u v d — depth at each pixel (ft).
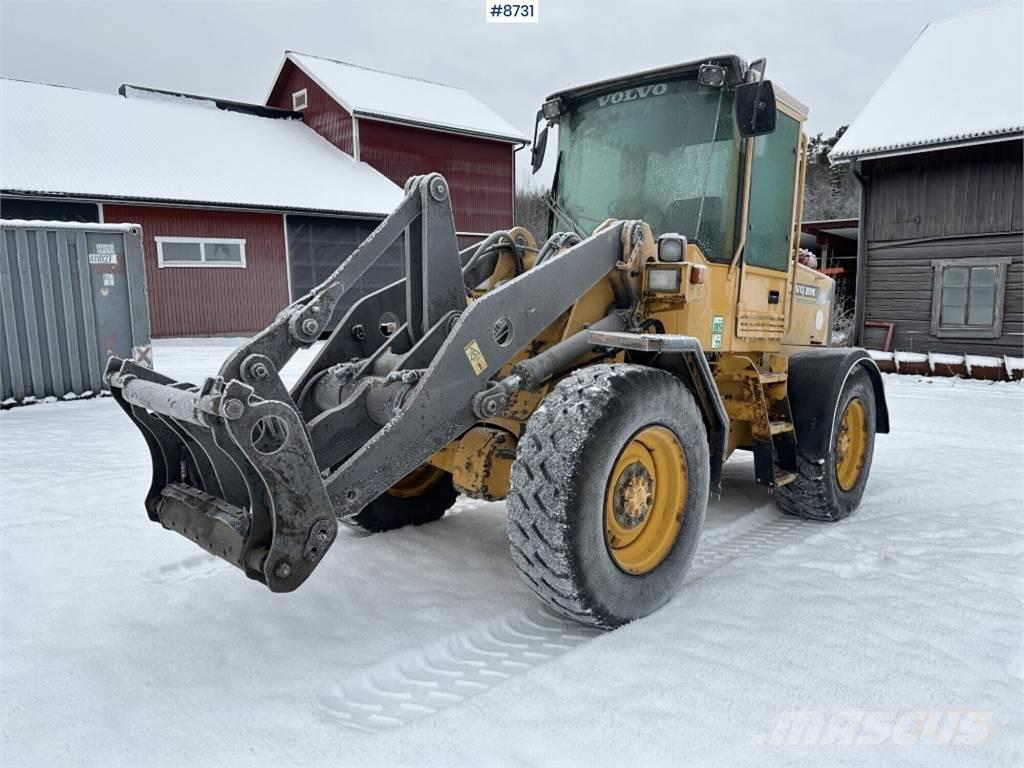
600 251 10.02
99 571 10.47
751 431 12.89
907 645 8.21
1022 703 7.05
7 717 6.91
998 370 36.06
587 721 6.77
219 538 7.77
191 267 52.95
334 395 9.55
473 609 9.41
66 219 47.85
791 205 12.81
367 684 7.73
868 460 14.14
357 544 11.64
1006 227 37.81
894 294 41.93
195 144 59.57
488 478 9.69
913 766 6.15
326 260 59.31
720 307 11.12
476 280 11.04
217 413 6.67
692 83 11.30
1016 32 44.16
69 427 20.89
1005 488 15.62
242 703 7.18
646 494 9.21
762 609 9.16
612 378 8.55
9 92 56.59
